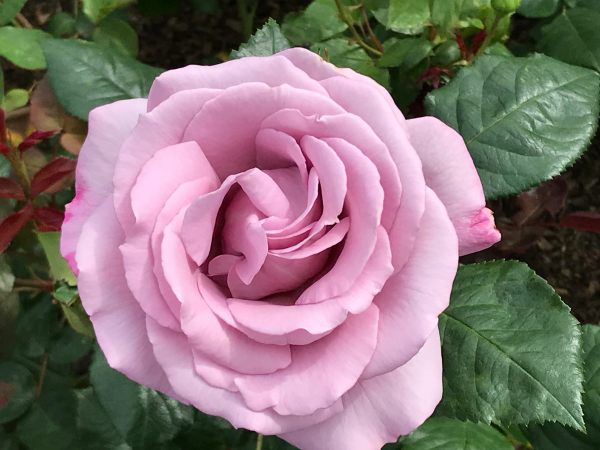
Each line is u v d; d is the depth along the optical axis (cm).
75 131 29
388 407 17
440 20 26
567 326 20
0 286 27
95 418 29
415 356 17
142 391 24
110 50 28
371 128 16
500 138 22
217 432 26
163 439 24
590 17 31
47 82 28
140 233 16
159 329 16
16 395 28
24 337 29
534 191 34
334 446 17
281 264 16
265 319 16
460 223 17
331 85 16
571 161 22
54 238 25
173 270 15
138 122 16
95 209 18
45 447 28
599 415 24
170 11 45
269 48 24
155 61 49
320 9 32
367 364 16
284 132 16
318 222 15
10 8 32
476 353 21
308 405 16
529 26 44
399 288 16
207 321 16
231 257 17
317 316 15
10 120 32
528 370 20
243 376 16
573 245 43
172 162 16
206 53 49
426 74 30
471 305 21
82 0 36
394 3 26
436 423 26
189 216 16
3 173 29
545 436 25
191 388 16
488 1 26
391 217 16
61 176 25
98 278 17
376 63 30
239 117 16
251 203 16
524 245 36
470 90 23
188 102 16
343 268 15
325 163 15
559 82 23
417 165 15
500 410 20
